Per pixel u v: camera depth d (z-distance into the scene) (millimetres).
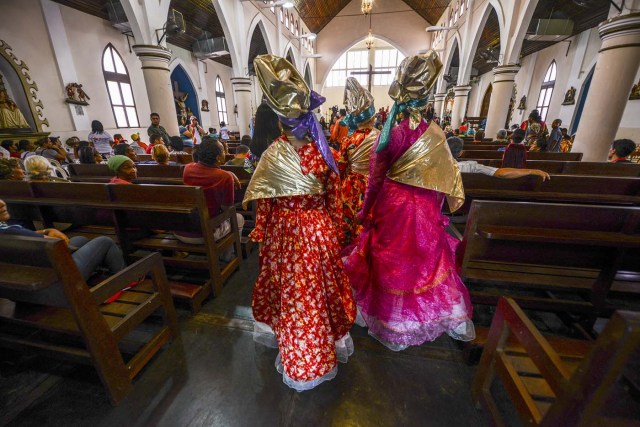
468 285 2148
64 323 1296
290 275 1237
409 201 1331
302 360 1224
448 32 13422
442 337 1667
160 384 1417
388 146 1291
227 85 13828
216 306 1985
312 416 1253
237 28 8492
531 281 1587
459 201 1399
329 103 23547
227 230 2275
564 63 9727
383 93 22859
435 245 1379
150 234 2326
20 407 1313
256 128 1541
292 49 13742
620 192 2234
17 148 5184
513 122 13234
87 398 1352
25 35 5742
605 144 4230
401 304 1398
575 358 1211
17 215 2230
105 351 1251
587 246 1430
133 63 8312
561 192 2334
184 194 1807
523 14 6453
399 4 16625
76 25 6703
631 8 3664
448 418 1231
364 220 1521
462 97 10711
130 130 8328
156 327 1824
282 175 1135
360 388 1366
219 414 1271
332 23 17609
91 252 1511
